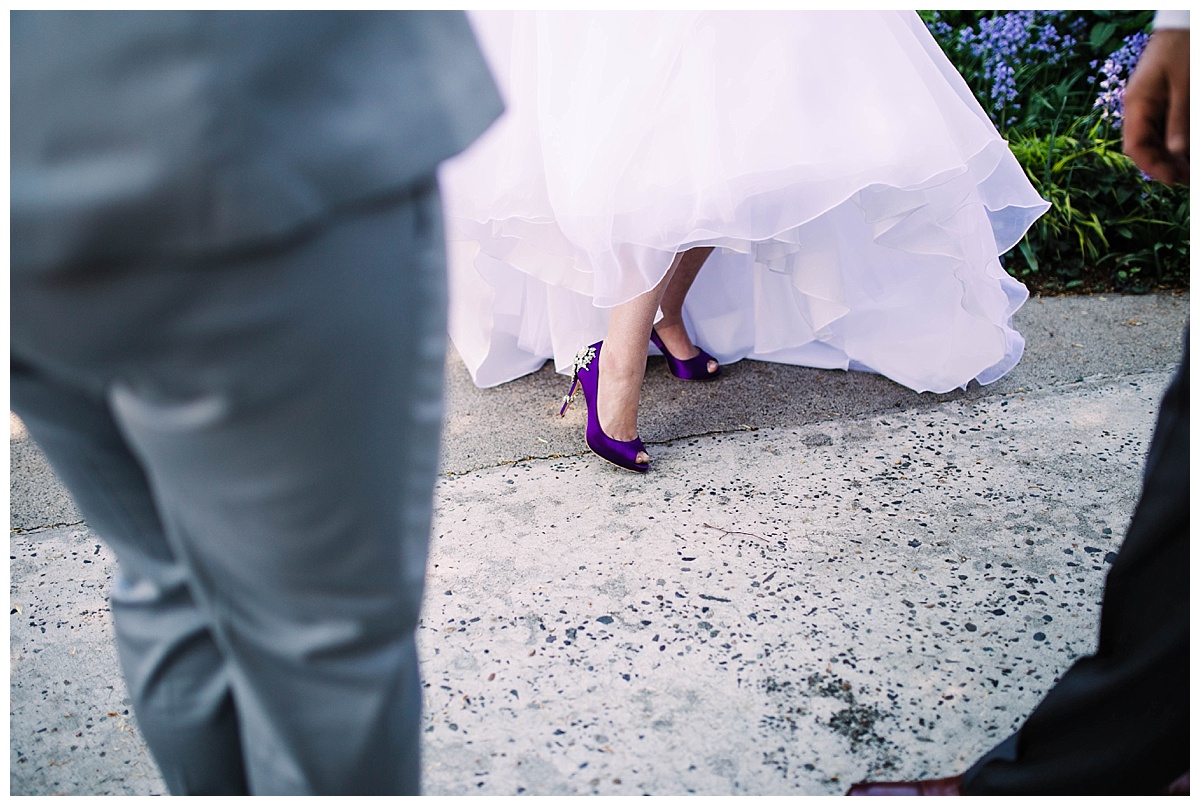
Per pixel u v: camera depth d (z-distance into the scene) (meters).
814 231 2.01
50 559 1.78
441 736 1.34
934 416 2.20
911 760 1.27
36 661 1.51
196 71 0.48
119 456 0.73
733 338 2.50
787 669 1.44
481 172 1.83
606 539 1.78
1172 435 0.88
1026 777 1.07
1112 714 1.00
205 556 0.68
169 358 0.56
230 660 0.75
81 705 1.42
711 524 1.81
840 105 1.65
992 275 2.00
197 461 0.62
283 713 0.75
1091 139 3.21
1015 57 3.43
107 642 1.55
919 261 2.22
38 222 0.50
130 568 0.82
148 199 0.49
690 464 2.04
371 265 0.60
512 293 2.36
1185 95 0.87
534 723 1.35
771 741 1.31
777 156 1.65
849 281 2.26
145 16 0.48
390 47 0.57
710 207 1.67
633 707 1.38
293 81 0.52
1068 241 3.04
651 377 2.46
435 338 0.69
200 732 0.86
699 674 1.43
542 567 1.70
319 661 0.71
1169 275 2.96
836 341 2.41
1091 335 2.58
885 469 1.98
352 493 0.65
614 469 2.03
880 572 1.65
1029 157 3.19
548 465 2.06
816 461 2.03
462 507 1.90
